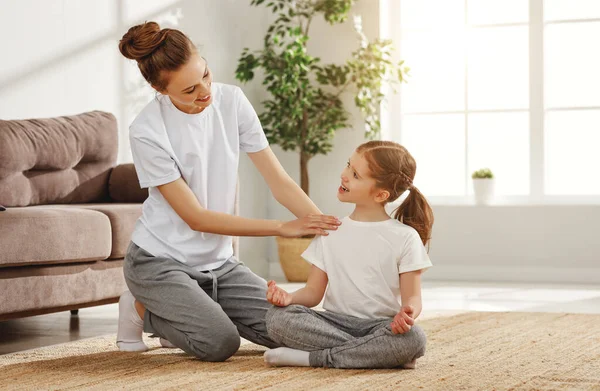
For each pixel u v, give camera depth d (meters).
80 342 3.06
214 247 2.67
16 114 4.25
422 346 2.33
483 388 2.13
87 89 4.71
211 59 5.70
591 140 5.72
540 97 5.79
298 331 2.38
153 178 2.56
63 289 3.23
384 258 2.35
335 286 2.40
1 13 4.17
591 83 5.72
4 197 3.82
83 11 4.69
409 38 6.09
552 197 5.78
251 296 2.68
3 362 2.65
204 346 2.51
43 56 4.42
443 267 5.78
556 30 5.78
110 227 3.46
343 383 2.17
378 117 5.91
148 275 2.61
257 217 6.12
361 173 2.38
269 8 6.17
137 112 5.12
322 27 6.01
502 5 5.88
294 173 6.11
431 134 6.05
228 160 2.67
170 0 5.32
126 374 2.37
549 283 5.47
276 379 2.23
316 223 2.43
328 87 6.00
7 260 2.97
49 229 3.14
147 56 2.42
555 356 2.63
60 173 4.15
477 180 5.75
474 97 5.96
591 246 5.52
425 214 2.47
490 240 5.70
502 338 3.03
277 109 5.71
